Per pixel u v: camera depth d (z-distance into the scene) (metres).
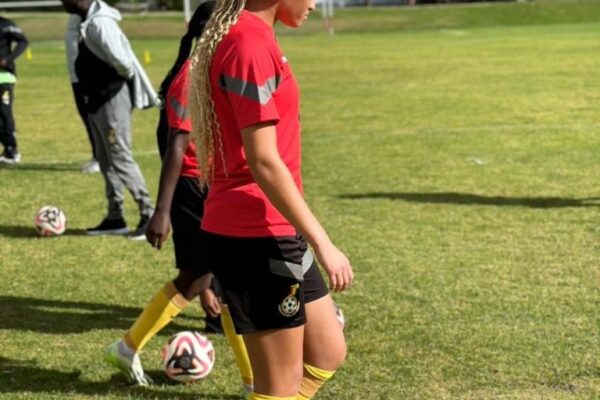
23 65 55.94
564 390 9.15
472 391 9.15
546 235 15.12
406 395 9.09
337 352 6.75
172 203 9.28
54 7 98.88
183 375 9.45
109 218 15.99
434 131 26.59
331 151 23.70
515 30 82.19
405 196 18.25
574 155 22.19
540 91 35.88
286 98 6.09
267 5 6.16
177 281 9.33
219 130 6.18
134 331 9.35
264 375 6.32
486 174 20.20
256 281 6.18
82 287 12.95
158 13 99.38
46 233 15.82
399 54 57.31
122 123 15.36
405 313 11.46
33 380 9.66
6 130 22.83
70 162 23.09
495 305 11.68
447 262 13.66
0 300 12.38
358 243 14.84
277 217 6.18
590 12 95.12
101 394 9.27
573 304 11.66
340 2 107.50
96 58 15.14
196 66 6.16
